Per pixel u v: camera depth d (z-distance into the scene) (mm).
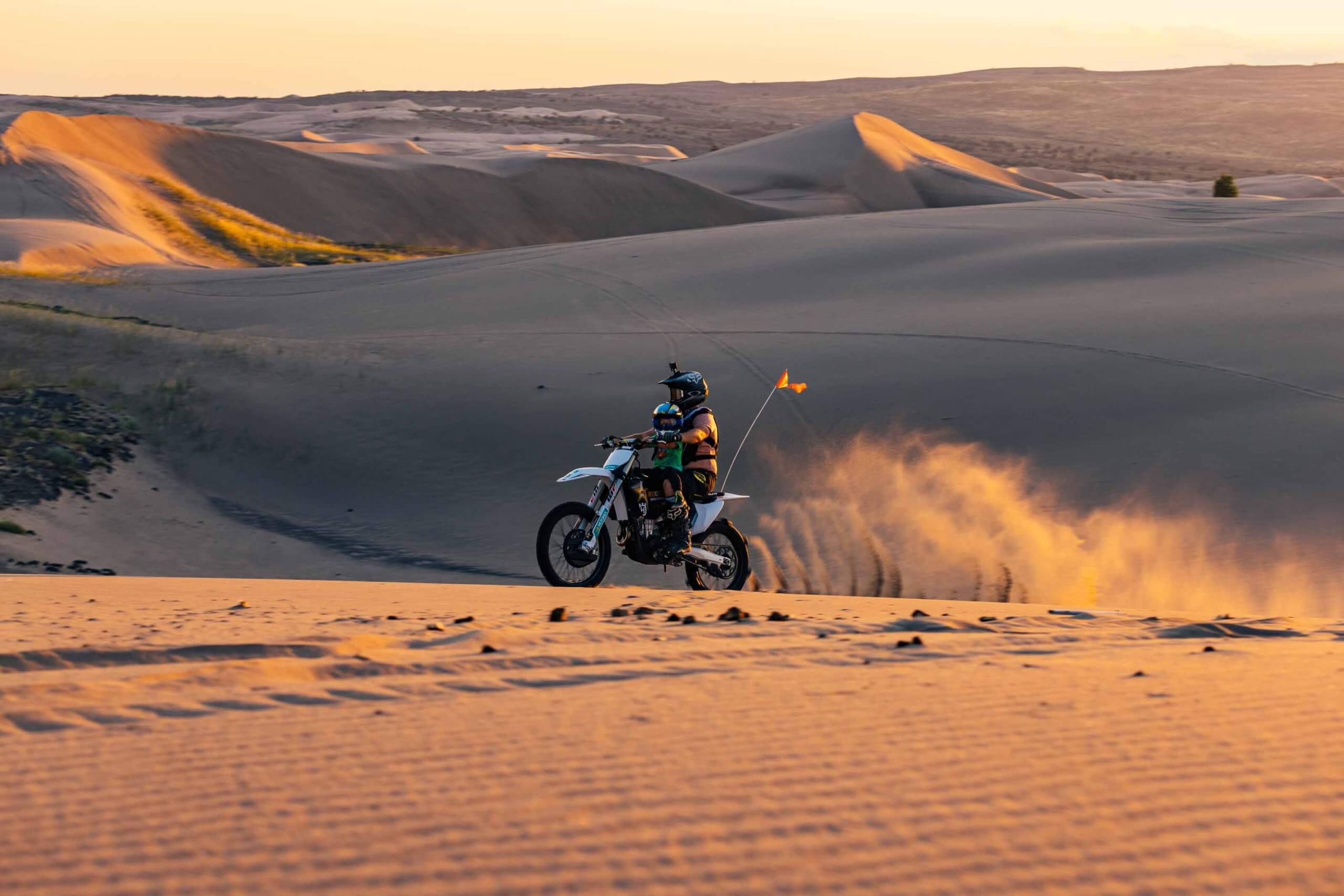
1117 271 32938
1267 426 19469
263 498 20328
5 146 68750
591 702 4492
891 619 7191
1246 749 3684
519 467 21062
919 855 2779
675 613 7395
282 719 4199
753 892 2561
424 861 2740
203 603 8438
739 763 3572
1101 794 3234
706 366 25625
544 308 33406
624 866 2707
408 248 75438
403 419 23172
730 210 94438
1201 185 131750
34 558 15945
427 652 5754
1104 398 21688
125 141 81375
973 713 4238
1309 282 29688
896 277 34594
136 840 2895
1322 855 2777
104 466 20078
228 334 30375
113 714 4250
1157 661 5473
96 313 34438
